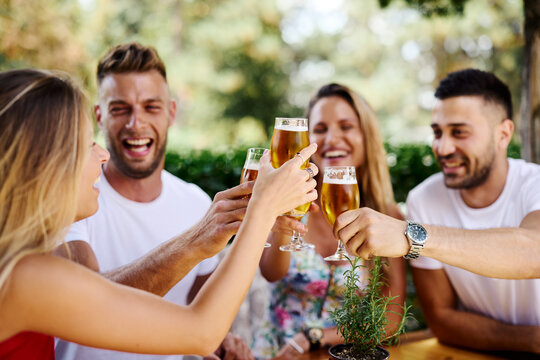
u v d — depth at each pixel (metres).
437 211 2.41
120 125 2.12
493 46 20.45
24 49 11.97
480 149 2.17
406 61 23.34
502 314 2.21
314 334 2.10
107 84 2.13
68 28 12.51
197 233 1.49
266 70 18.52
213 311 1.12
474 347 2.06
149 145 2.18
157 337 1.09
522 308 2.17
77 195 1.17
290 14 22.08
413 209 2.47
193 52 17.70
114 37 15.79
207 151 4.98
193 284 2.32
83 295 1.04
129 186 2.18
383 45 22.08
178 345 1.10
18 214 1.08
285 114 19.41
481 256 1.56
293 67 22.77
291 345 2.17
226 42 17.52
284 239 2.16
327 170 1.60
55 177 1.11
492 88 2.16
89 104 1.21
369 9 21.06
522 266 1.58
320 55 22.95
